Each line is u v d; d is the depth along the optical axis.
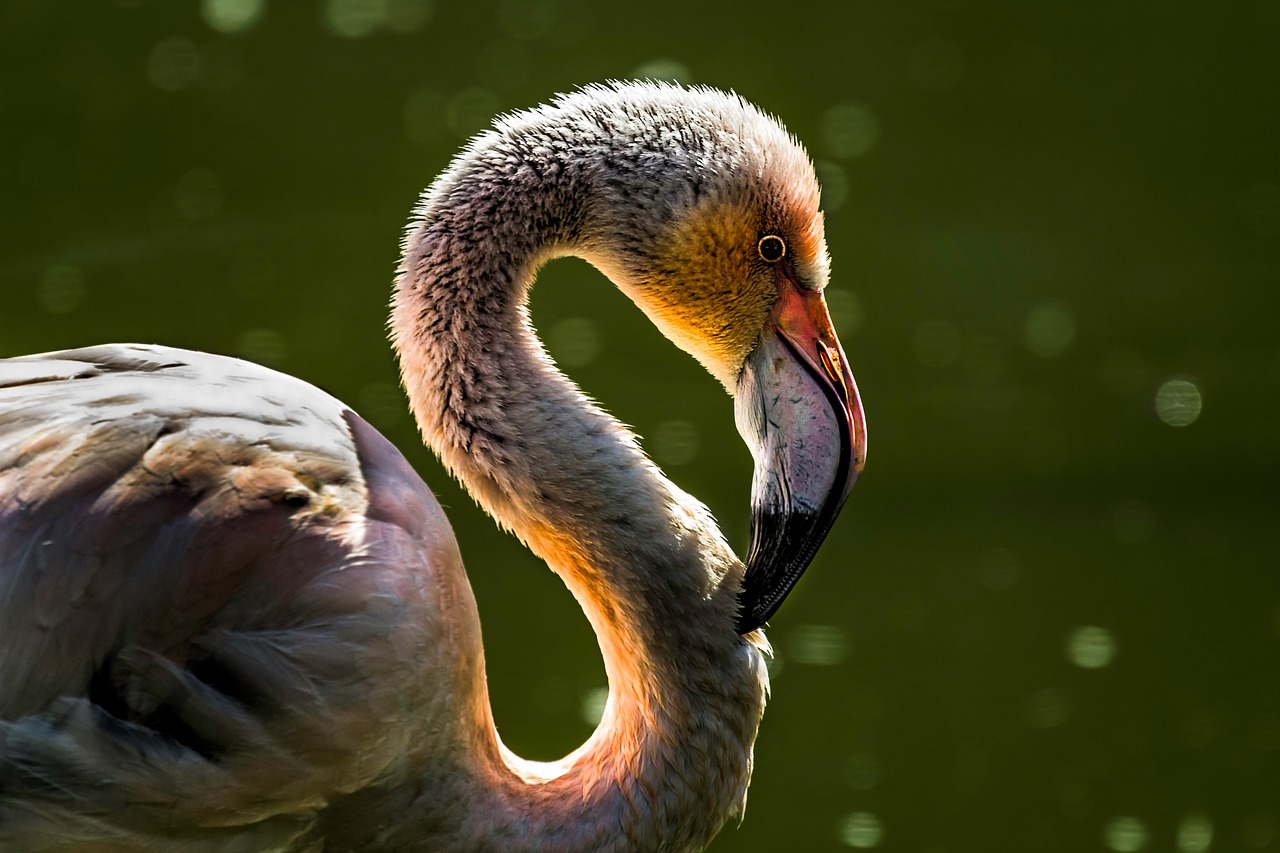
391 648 5.10
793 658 10.39
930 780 9.09
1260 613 10.99
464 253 5.71
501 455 5.64
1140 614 10.96
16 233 15.80
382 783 5.24
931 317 15.55
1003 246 16.73
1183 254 16.69
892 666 10.30
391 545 5.20
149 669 4.93
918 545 12.05
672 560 5.55
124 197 16.61
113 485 4.98
